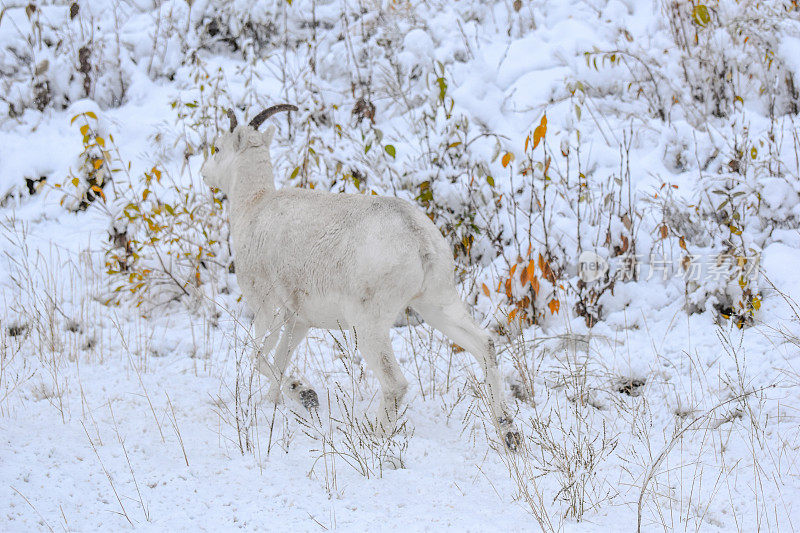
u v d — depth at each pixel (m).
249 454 8.30
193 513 7.09
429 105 15.62
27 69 17.34
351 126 15.91
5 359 10.38
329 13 18.80
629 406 9.86
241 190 9.80
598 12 18.88
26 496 7.11
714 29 17.08
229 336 11.77
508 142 14.66
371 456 8.33
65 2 18.80
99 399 9.55
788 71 15.59
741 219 12.62
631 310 11.93
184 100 16.58
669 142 14.62
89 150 14.14
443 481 7.86
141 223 13.20
